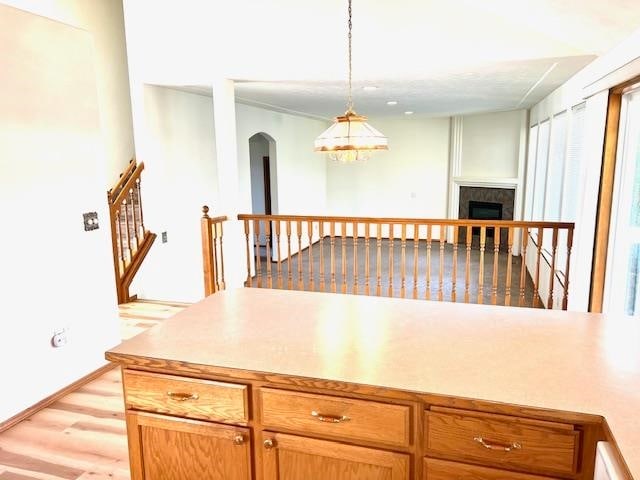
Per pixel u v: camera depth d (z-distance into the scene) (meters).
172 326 1.90
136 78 4.84
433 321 1.90
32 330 3.02
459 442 1.37
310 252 4.59
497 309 2.05
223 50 4.48
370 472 1.49
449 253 8.75
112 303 3.64
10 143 2.81
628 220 3.39
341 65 4.21
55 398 3.19
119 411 3.09
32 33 2.91
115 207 5.20
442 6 3.89
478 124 9.02
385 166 10.27
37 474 2.49
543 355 1.57
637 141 3.28
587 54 3.56
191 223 5.88
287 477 1.59
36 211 2.99
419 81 4.81
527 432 1.30
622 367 1.48
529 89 5.43
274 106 7.11
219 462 1.66
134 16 4.66
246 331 1.83
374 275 7.19
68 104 3.18
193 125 5.82
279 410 1.54
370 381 1.41
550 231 5.68
